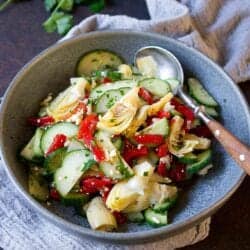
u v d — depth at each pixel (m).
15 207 0.63
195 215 0.55
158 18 0.77
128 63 0.69
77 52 0.67
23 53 0.76
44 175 0.60
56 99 0.66
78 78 0.66
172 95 0.64
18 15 0.80
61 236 0.62
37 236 0.62
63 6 0.80
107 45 0.68
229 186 0.58
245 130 0.62
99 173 0.59
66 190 0.58
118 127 0.60
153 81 0.65
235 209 0.64
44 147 0.61
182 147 0.61
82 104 0.63
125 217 0.59
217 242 0.62
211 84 0.66
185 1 0.80
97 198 0.59
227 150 0.60
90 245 0.61
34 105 0.66
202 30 0.78
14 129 0.62
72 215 0.59
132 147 0.61
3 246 0.61
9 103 0.62
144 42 0.68
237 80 0.73
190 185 0.62
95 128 0.61
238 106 0.63
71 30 0.75
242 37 0.76
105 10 0.81
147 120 0.62
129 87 0.64
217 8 0.79
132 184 0.58
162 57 0.68
